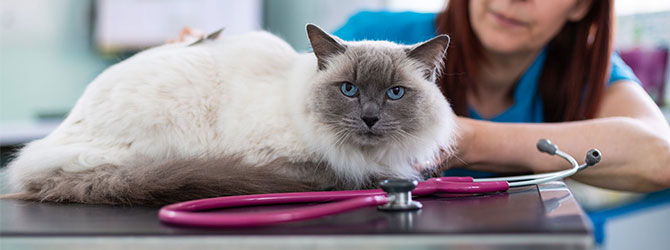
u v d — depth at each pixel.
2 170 1.67
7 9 3.66
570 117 1.79
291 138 1.14
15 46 3.70
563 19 1.64
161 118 1.15
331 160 1.13
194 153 1.17
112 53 3.83
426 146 1.19
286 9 4.00
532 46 1.66
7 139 3.06
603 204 2.14
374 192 0.90
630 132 1.28
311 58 1.25
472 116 1.90
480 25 1.66
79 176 1.06
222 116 1.19
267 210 0.82
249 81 1.23
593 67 1.71
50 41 3.81
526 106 1.92
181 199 0.95
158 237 0.62
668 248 2.15
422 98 1.17
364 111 1.09
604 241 1.94
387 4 3.71
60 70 3.85
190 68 1.21
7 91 3.68
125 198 0.98
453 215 0.72
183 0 3.79
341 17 3.79
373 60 1.14
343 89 1.15
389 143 1.14
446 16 1.82
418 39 1.96
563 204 0.78
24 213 0.86
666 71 3.16
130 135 1.14
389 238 0.60
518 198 0.87
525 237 0.58
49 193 1.06
